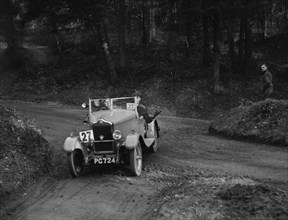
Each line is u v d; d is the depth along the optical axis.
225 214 6.00
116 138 9.00
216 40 23.44
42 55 37.22
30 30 44.38
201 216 6.05
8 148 9.18
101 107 10.40
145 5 31.75
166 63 28.95
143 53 32.38
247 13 22.48
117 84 26.19
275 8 35.28
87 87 26.80
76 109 21.94
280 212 5.85
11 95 27.83
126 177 8.95
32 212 6.98
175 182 8.46
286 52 30.28
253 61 25.77
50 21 29.05
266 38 33.75
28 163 9.20
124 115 9.83
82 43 36.47
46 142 10.85
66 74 29.69
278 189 7.14
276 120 12.73
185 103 22.52
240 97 22.27
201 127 16.42
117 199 7.47
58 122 17.05
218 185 7.45
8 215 6.86
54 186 8.48
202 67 26.89
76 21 27.67
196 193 7.06
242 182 7.81
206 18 26.06
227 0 21.91
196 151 11.56
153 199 7.35
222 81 24.22
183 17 25.20
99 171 9.62
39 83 29.44
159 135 13.98
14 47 37.16
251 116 13.66
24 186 8.38
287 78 25.16
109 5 26.86
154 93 24.08
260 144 12.18
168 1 25.97
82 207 7.12
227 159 10.46
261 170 9.26
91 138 9.20
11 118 10.55
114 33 37.44
